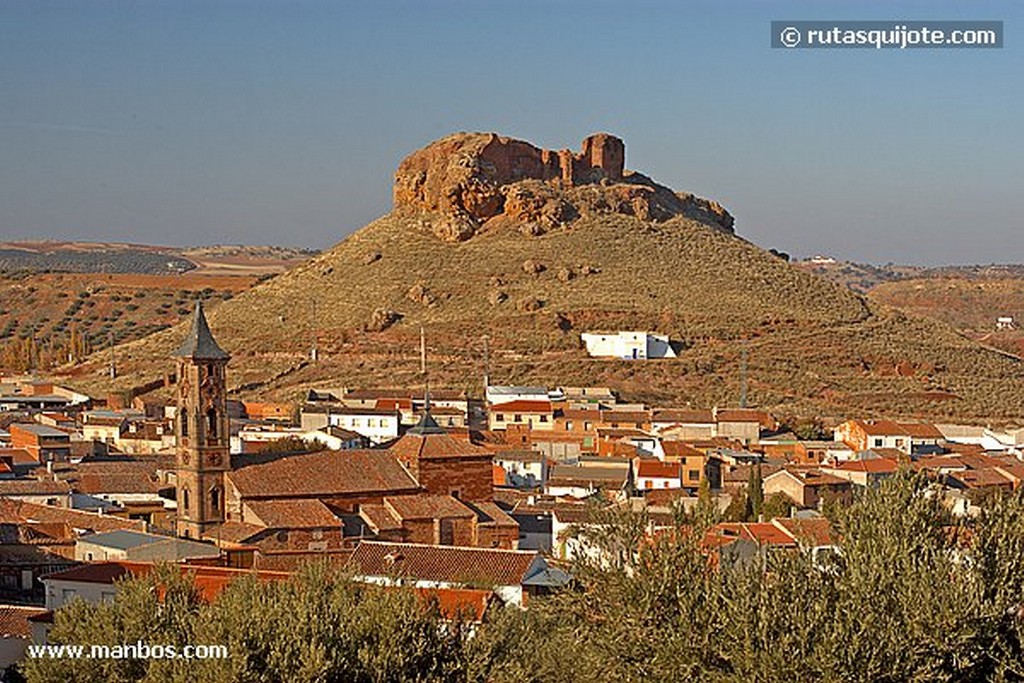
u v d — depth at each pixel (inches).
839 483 6289.4
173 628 2859.3
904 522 2418.8
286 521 4771.2
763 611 2196.1
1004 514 2374.5
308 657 2610.7
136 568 3850.9
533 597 3225.9
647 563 2396.7
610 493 6402.6
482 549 4242.1
